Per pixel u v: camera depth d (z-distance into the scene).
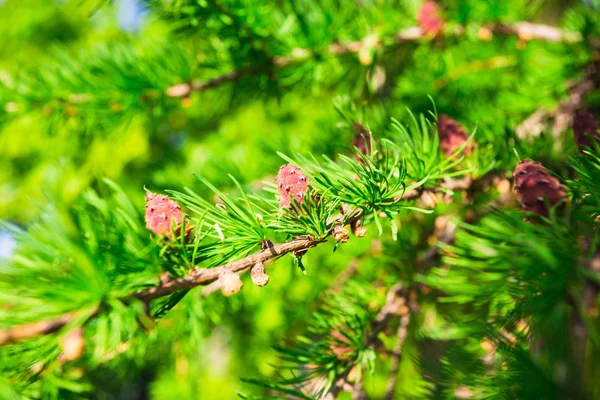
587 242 0.26
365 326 0.36
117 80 0.43
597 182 0.27
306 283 0.52
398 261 0.40
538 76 0.49
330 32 0.43
